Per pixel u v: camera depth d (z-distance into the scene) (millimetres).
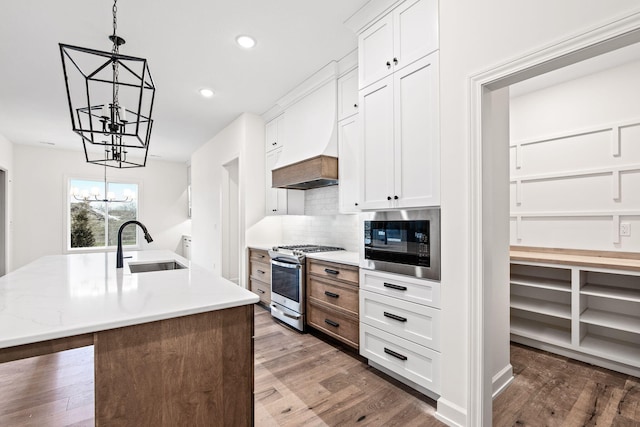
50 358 2576
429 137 1881
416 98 1958
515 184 3432
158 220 7469
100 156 6742
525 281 2994
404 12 2035
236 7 2176
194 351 1245
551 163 3186
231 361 1329
